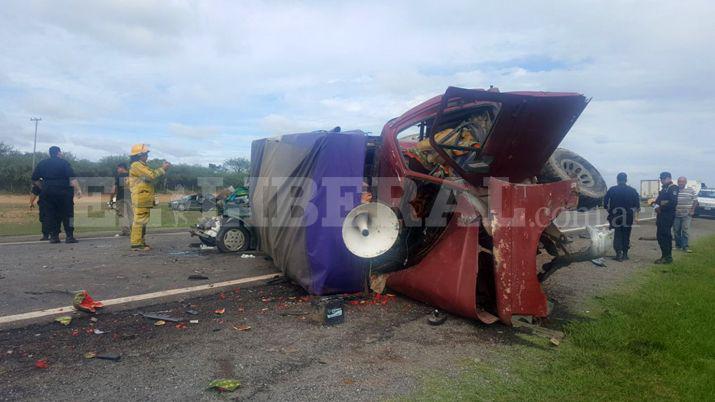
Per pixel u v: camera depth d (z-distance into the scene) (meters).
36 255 8.57
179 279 6.82
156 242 10.72
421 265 5.68
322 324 5.01
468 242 5.14
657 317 5.38
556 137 5.50
